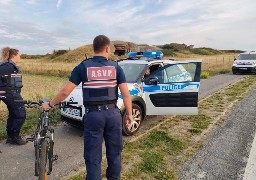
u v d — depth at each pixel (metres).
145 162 4.62
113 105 3.25
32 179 4.23
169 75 6.84
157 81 6.56
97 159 3.22
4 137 6.15
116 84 3.26
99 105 3.16
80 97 5.88
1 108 8.91
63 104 3.62
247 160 4.71
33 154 5.23
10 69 5.36
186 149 5.31
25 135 6.34
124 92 3.27
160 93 6.63
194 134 6.25
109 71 3.19
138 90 6.41
